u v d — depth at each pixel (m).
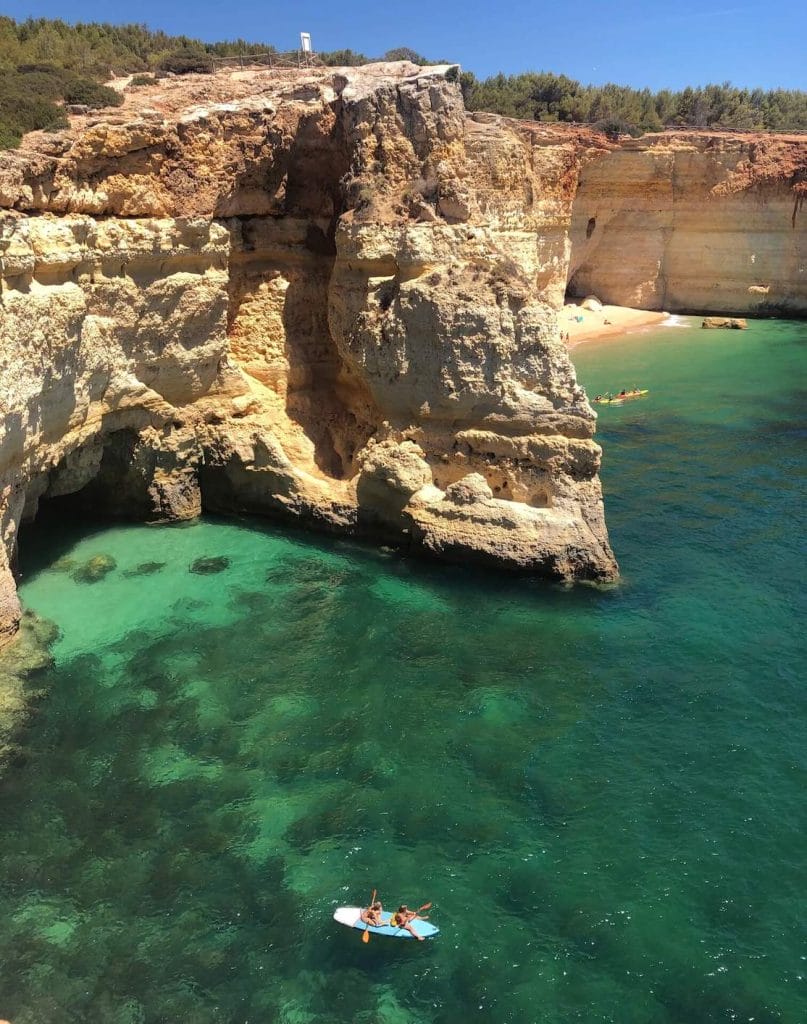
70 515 28.53
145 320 24.86
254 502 28.80
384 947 13.91
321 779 17.30
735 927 14.26
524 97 83.50
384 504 26.69
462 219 25.58
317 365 29.59
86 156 22.50
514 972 13.55
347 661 21.11
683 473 35.03
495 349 24.52
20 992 12.91
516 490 25.33
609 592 24.52
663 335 66.50
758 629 22.72
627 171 71.56
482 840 15.93
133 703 19.19
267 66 37.53
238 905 14.52
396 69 28.33
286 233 28.08
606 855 15.62
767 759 17.95
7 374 19.14
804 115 94.56
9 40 38.81
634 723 19.08
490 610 23.47
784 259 72.62
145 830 15.88
